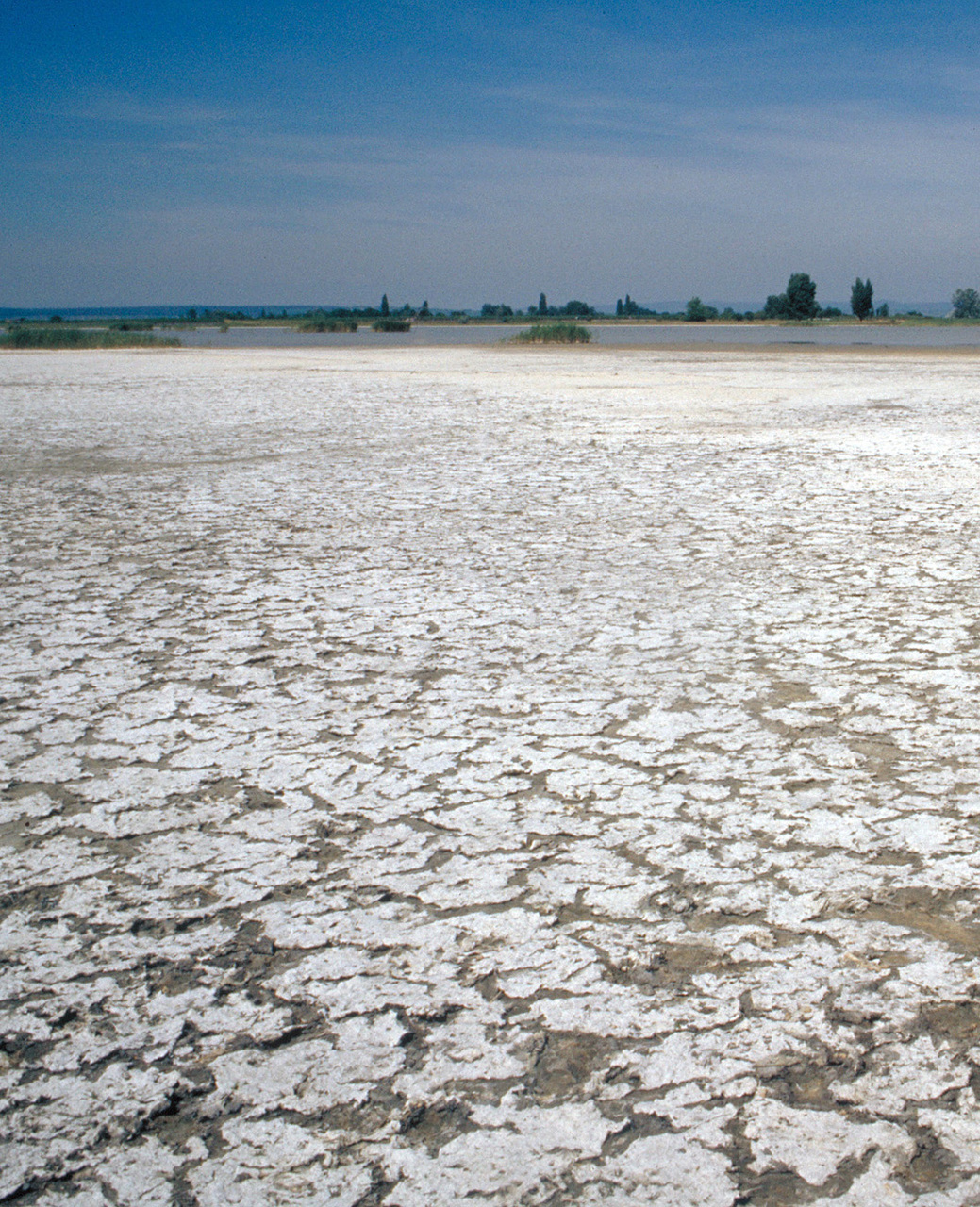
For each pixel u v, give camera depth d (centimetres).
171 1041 202
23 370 2664
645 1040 198
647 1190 166
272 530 682
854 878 251
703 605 485
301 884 255
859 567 554
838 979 215
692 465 950
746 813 284
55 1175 171
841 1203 163
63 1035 204
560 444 1116
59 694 383
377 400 1697
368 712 362
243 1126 181
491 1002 210
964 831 272
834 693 370
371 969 221
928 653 409
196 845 274
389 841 273
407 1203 164
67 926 240
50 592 529
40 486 873
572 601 498
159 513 746
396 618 474
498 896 247
